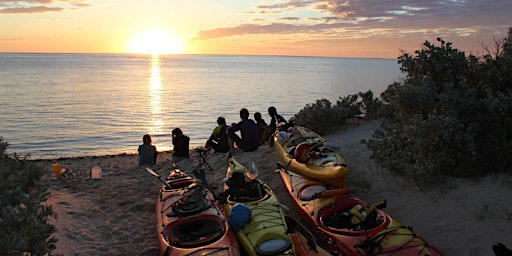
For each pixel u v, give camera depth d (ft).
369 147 32.27
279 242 19.25
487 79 29.48
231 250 18.93
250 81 276.41
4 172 24.11
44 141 76.43
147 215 29.01
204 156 47.14
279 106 132.05
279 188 32.50
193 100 149.69
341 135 45.21
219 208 24.59
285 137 39.06
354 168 32.55
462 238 20.29
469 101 26.86
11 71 361.51
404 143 28.66
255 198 25.89
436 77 32.35
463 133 25.22
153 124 96.02
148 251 23.24
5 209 15.19
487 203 22.15
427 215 23.17
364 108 51.98
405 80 33.86
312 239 18.43
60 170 40.68
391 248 18.15
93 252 22.77
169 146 73.15
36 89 186.29
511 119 25.34
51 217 26.27
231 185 29.58
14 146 72.33
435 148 25.85
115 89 197.77
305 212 23.75
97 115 109.60
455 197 23.75
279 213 23.31
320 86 232.32
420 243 18.38
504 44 30.73
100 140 77.82
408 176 27.61
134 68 537.65
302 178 29.35
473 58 30.66
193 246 19.75
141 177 39.60
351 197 24.16
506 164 24.75
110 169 44.57
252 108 126.72
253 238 20.33
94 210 29.48
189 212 22.70
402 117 30.66
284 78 322.96
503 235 19.45
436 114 28.63
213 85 233.55
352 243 19.12
